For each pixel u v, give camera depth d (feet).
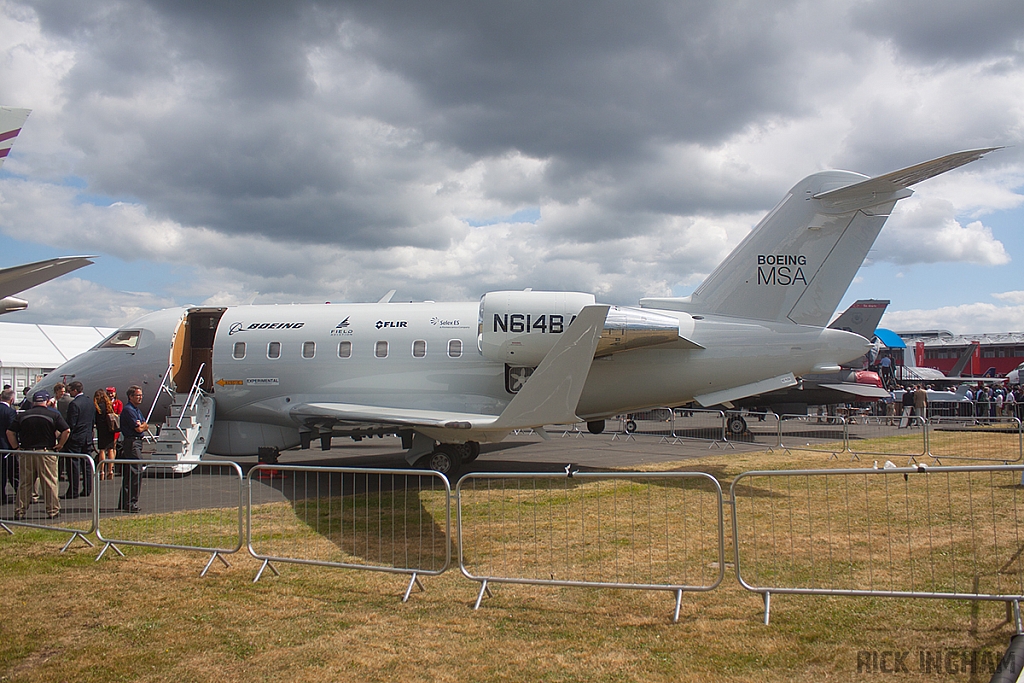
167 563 23.66
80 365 49.85
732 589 20.30
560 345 32.12
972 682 14.38
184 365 52.16
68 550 25.50
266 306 50.26
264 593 20.52
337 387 46.50
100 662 15.90
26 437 31.45
